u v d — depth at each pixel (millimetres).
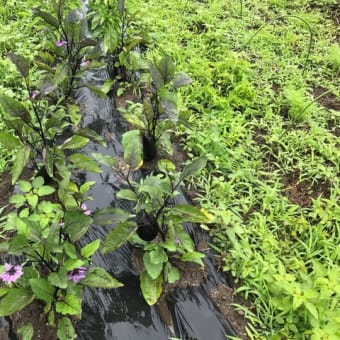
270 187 1139
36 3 1683
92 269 818
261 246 971
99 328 862
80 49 1240
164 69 1062
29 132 1009
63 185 869
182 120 1108
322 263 966
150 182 897
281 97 1437
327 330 759
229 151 1196
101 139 1108
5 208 1033
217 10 1864
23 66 994
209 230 1023
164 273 894
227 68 1496
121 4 1410
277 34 1791
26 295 753
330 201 1068
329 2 2035
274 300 849
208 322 873
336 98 1498
